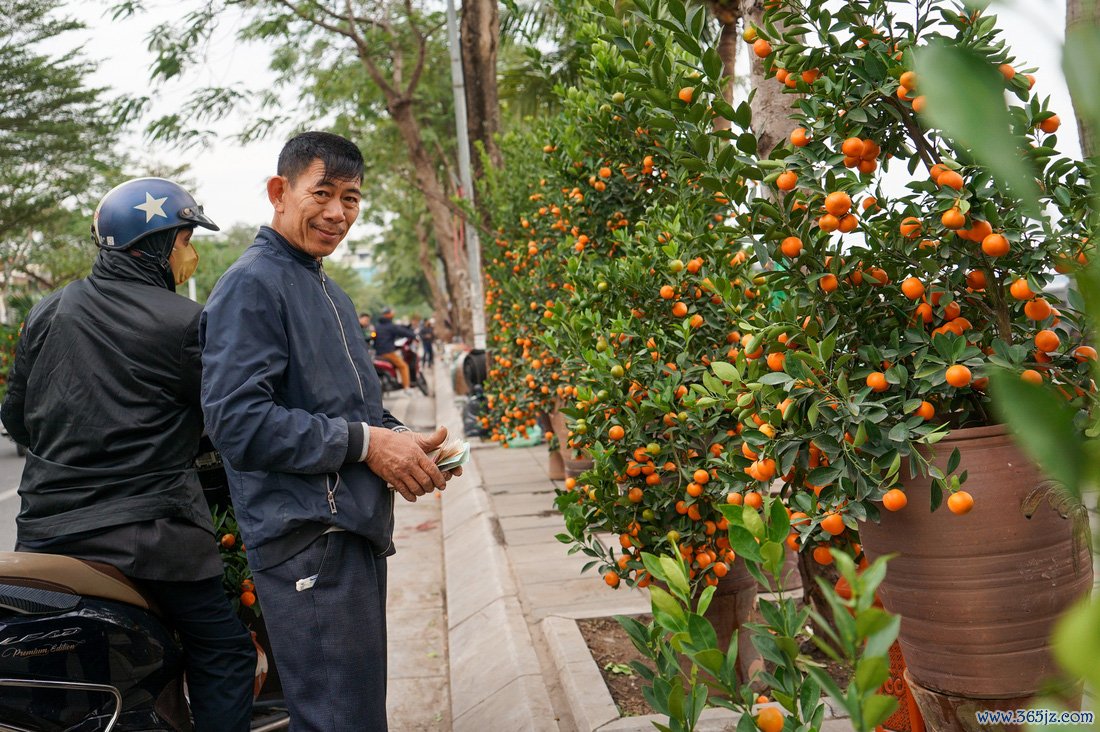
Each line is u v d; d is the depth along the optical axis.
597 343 3.04
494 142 10.43
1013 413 0.50
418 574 5.87
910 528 1.84
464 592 5.04
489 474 8.10
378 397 2.43
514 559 5.23
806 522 1.90
